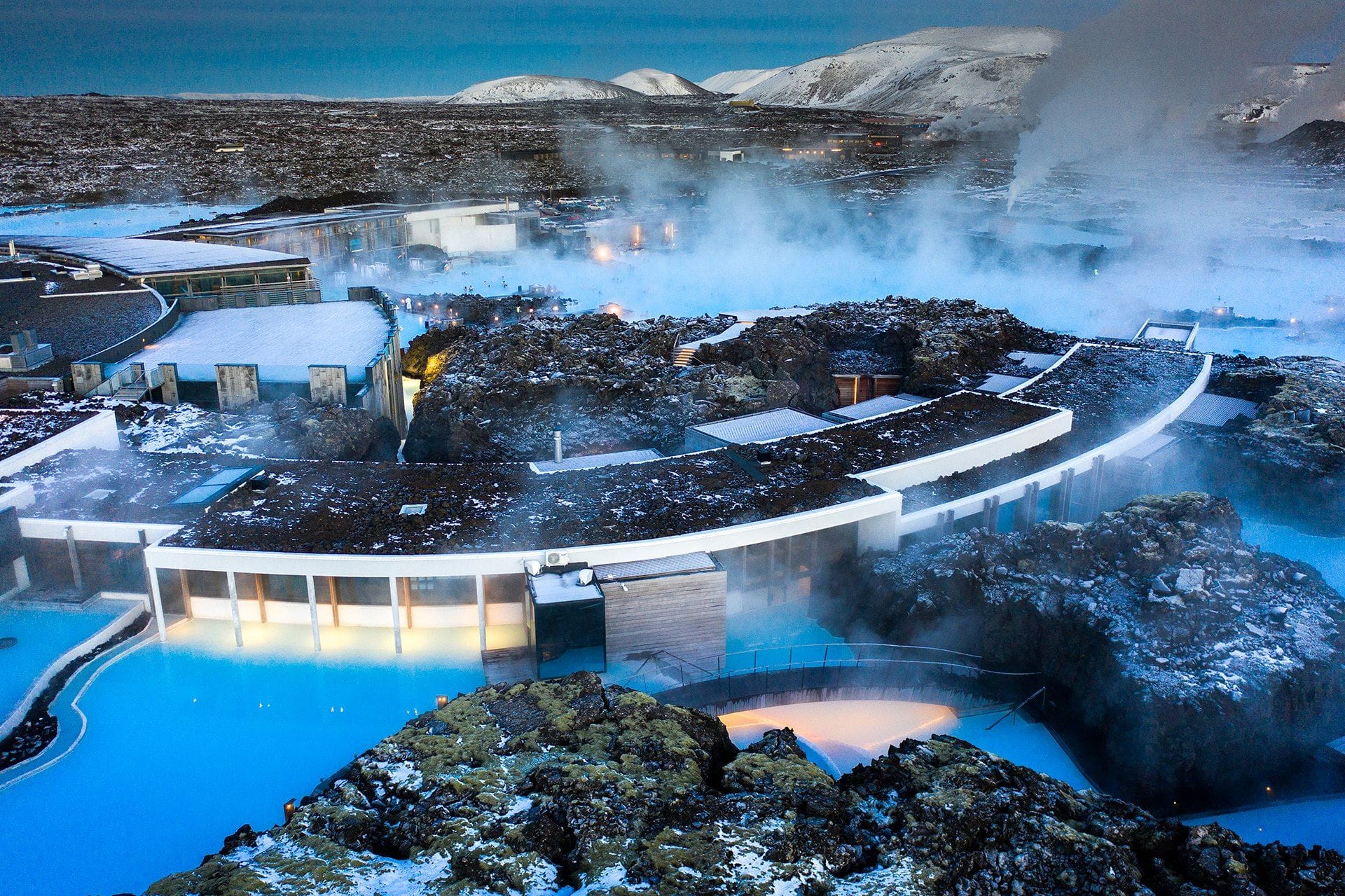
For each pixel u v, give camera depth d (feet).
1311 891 75.77
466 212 538.88
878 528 145.79
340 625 132.98
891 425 181.16
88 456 158.30
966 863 78.33
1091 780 112.68
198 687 118.32
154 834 93.04
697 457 163.73
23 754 103.96
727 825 82.07
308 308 290.97
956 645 129.90
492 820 83.51
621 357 250.57
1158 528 136.67
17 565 135.44
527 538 130.72
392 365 239.50
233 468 156.97
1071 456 180.55
